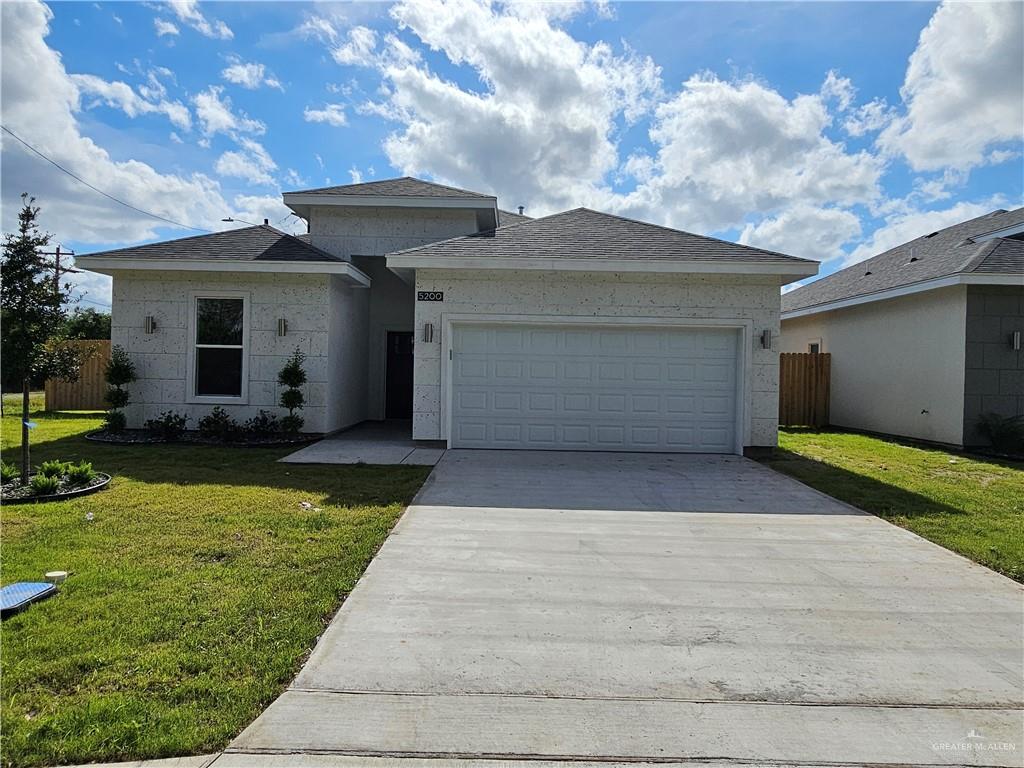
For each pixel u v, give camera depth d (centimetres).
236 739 258
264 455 952
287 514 596
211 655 320
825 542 552
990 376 1134
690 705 292
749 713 286
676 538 559
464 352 1042
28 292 688
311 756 249
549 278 1026
